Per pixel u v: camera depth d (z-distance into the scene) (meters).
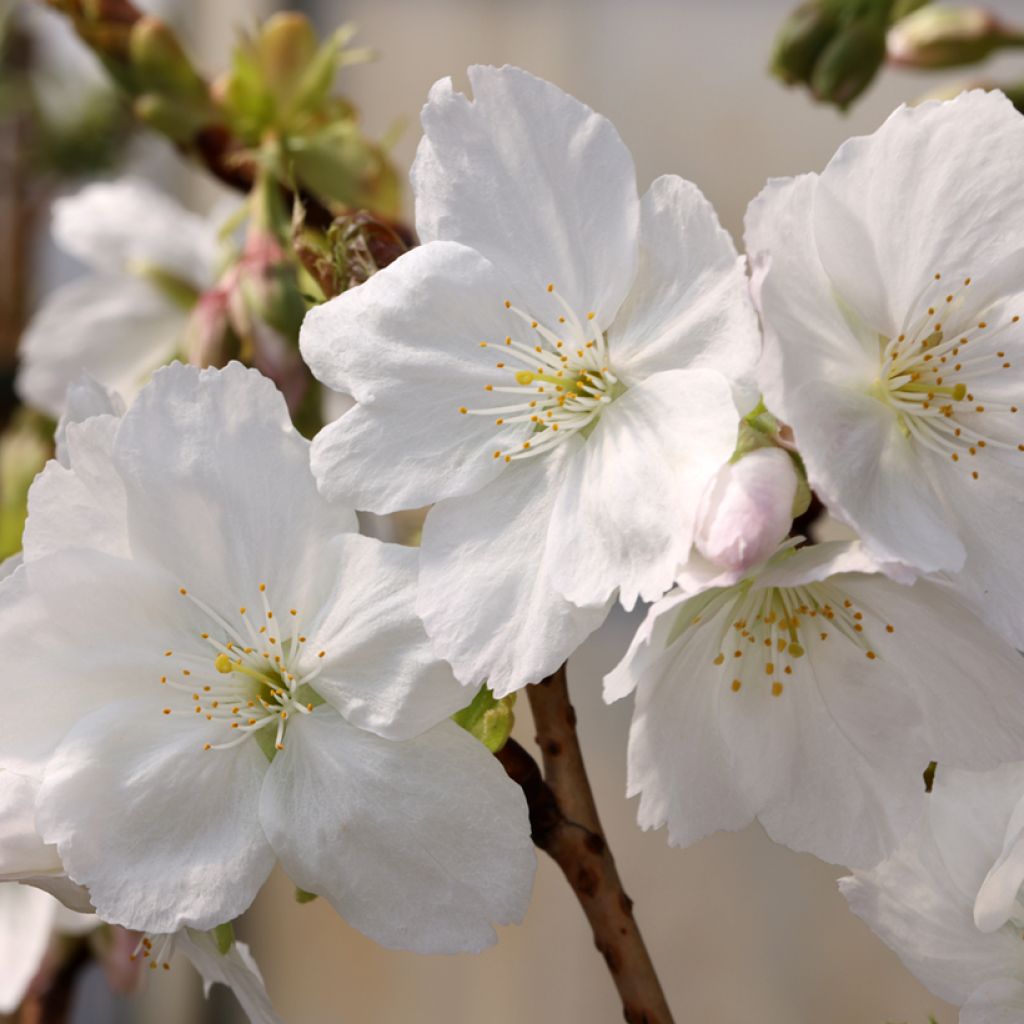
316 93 0.46
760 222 0.37
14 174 0.86
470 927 0.38
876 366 0.38
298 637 0.38
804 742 0.39
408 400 0.38
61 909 0.46
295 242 0.40
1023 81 0.44
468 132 0.38
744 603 0.39
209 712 0.39
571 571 0.37
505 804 0.38
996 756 0.38
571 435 0.38
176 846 0.38
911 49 0.47
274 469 0.38
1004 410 0.38
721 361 0.38
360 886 0.38
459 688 0.38
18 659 0.38
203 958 0.40
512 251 0.38
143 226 0.50
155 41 0.46
